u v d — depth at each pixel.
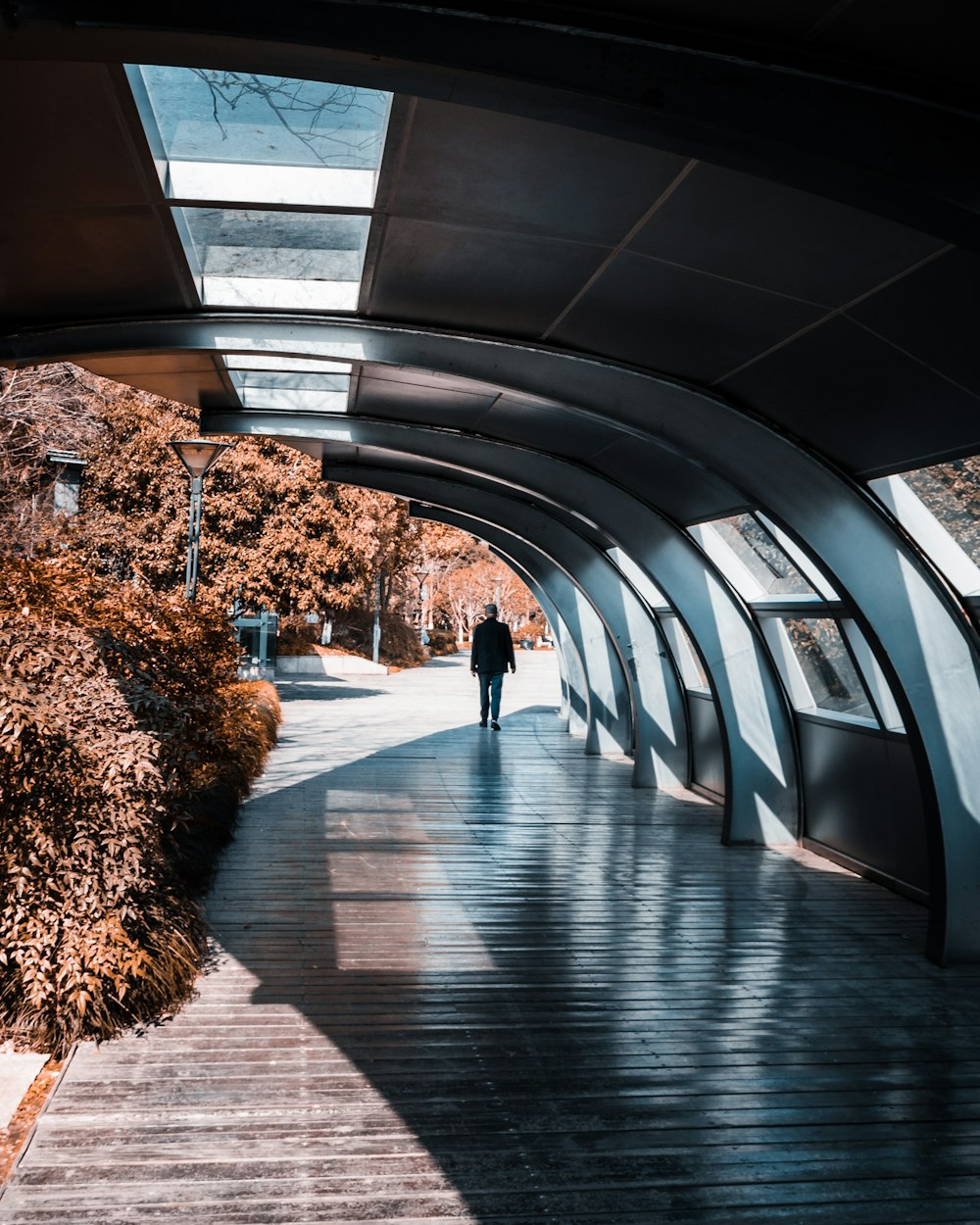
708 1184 3.96
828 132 3.22
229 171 4.65
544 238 4.90
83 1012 4.89
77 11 3.08
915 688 6.64
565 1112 4.49
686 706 12.78
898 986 6.19
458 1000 5.77
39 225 5.04
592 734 15.59
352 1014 5.49
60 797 4.95
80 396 20.05
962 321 4.54
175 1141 4.12
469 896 7.91
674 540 9.82
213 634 7.20
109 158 4.32
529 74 3.19
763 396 6.25
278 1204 3.72
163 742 6.01
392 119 3.93
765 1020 5.61
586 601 15.60
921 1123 4.50
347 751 15.35
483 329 6.41
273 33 3.11
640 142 3.38
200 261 5.84
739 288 4.96
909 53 3.09
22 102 3.87
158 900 5.99
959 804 6.62
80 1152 4.01
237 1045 5.04
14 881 4.89
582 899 7.95
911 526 6.86
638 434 7.17
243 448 22.62
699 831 10.47
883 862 8.52
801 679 9.88
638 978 6.22
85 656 5.42
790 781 9.95
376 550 25.55
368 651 37.84
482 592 59.00
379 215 4.85
